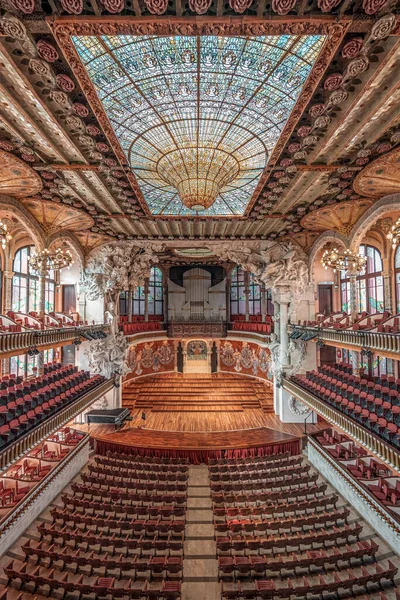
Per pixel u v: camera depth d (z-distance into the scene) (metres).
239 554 11.34
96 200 14.86
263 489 14.95
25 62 6.93
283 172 12.33
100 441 19.55
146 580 10.27
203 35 6.21
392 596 9.55
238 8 5.63
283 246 21.88
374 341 12.14
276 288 22.48
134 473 15.93
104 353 22.67
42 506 13.70
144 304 33.00
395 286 18.11
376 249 19.78
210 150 11.48
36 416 12.83
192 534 12.62
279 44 6.77
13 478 13.85
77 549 11.27
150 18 5.84
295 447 19.38
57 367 19.91
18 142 9.97
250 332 30.17
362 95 7.73
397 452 10.23
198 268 34.69
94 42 6.55
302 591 9.08
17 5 5.56
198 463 18.22
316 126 9.11
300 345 22.34
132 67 7.39
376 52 6.65
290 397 21.95
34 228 15.90
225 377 32.25
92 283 22.19
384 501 12.19
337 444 16.92
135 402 25.69
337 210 15.43
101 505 12.90
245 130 10.23
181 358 34.28
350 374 17.92
